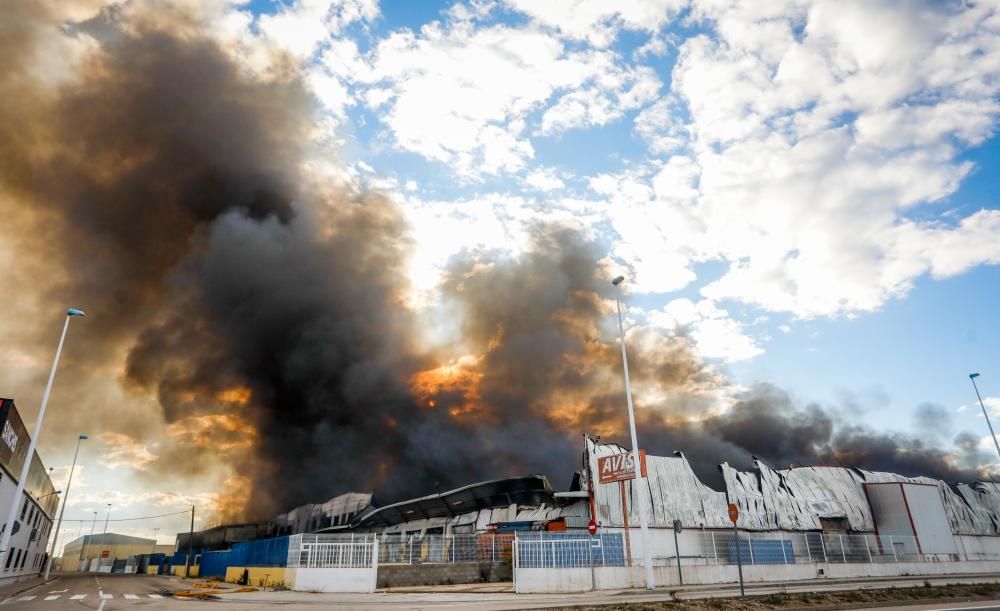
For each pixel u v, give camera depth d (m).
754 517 54.75
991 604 22.67
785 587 30.91
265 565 39.91
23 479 29.86
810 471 64.00
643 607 20.09
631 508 49.38
